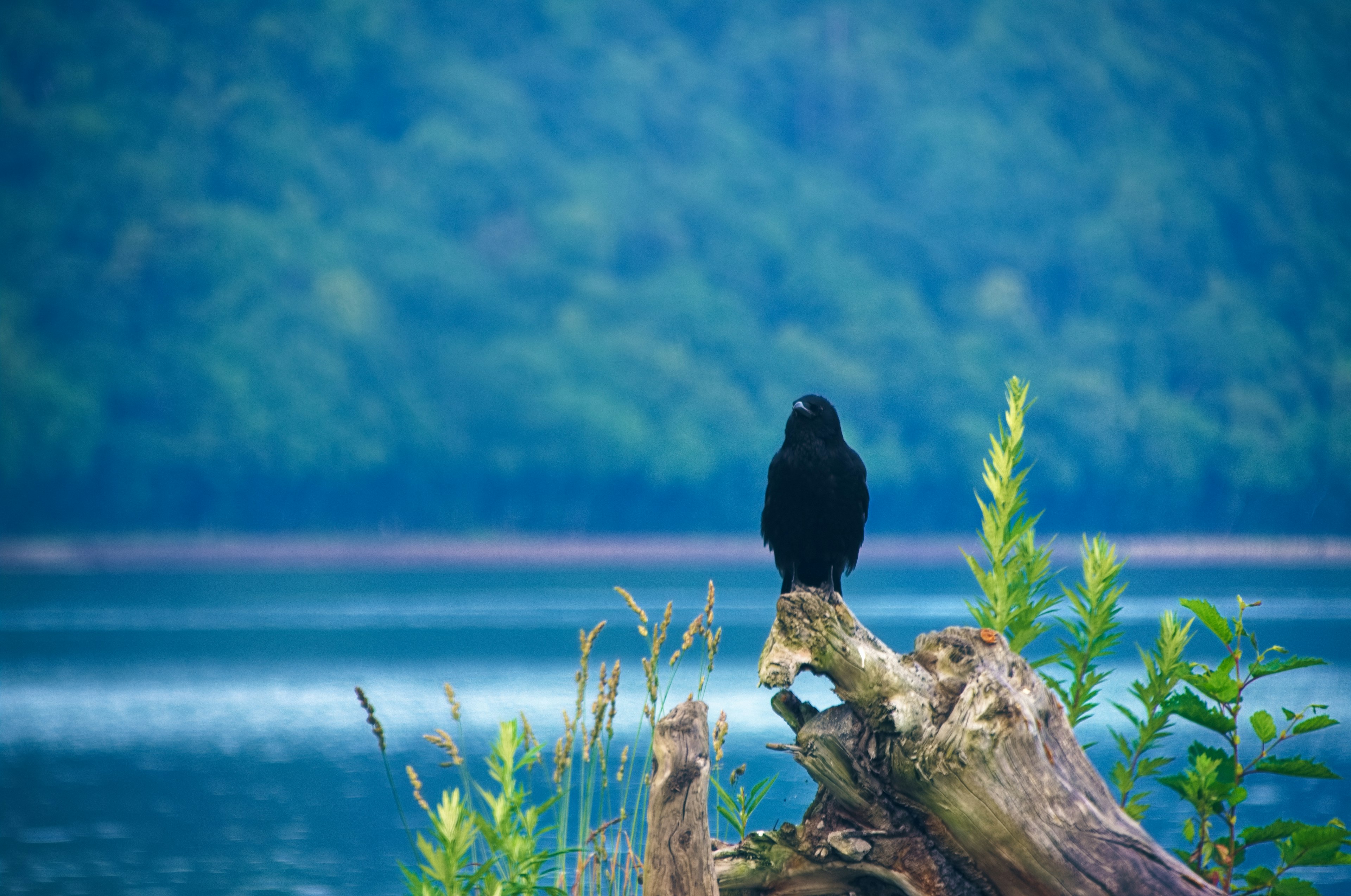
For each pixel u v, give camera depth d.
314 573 124.25
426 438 153.25
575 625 62.22
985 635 4.20
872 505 151.12
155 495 143.38
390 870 14.56
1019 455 5.16
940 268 182.50
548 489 151.38
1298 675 35.12
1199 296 183.12
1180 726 22.41
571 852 4.69
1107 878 3.82
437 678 38.19
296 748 25.53
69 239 169.75
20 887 13.75
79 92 193.88
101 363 150.00
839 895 4.31
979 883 4.07
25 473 138.25
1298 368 170.50
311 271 164.50
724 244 177.62
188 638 54.72
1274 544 146.75
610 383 155.62
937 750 3.93
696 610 71.06
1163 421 155.12
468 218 185.50
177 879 14.14
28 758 24.75
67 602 83.06
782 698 4.44
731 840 6.32
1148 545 145.38
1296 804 16.69
